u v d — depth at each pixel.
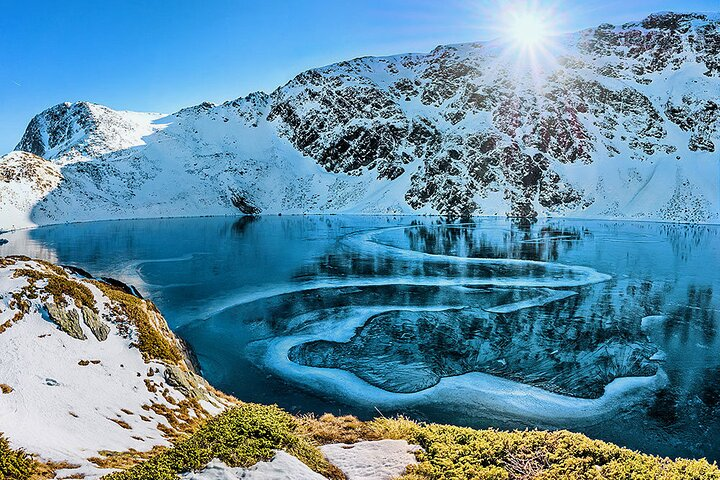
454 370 25.98
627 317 35.22
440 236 83.12
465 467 10.30
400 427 13.49
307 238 81.31
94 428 12.27
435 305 38.69
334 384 24.27
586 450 10.97
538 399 22.56
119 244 74.50
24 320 16.28
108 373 15.90
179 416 15.44
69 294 18.44
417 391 23.42
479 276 50.06
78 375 14.91
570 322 34.06
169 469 9.02
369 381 24.61
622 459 10.51
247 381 24.64
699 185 119.81
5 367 13.58
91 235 86.62
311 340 30.72
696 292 42.78
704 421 20.59
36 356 14.73
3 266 19.41
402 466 10.43
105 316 19.05
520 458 10.83
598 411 21.44
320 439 12.81
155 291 43.94
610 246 71.00
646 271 52.34
